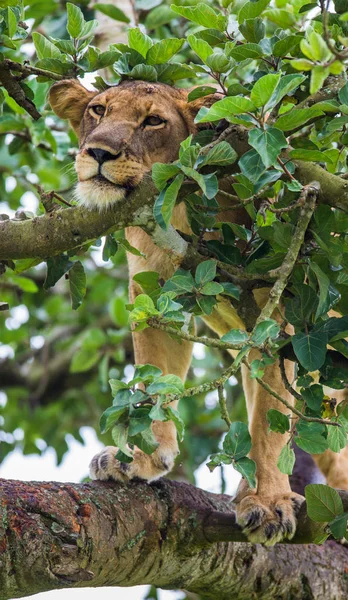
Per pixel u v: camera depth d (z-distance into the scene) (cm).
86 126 675
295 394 545
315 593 665
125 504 586
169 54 598
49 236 564
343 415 541
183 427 500
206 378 1109
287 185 524
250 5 552
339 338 520
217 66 542
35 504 534
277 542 615
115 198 575
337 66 438
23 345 1236
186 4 825
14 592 519
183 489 629
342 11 556
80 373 1192
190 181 549
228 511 643
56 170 1100
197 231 575
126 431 506
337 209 546
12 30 582
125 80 676
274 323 499
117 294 1163
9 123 866
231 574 635
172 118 659
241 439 527
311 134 607
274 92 485
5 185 1138
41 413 1234
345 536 552
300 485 823
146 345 740
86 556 548
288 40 527
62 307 1203
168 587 631
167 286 536
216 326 759
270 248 565
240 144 549
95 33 872
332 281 544
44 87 859
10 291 1162
